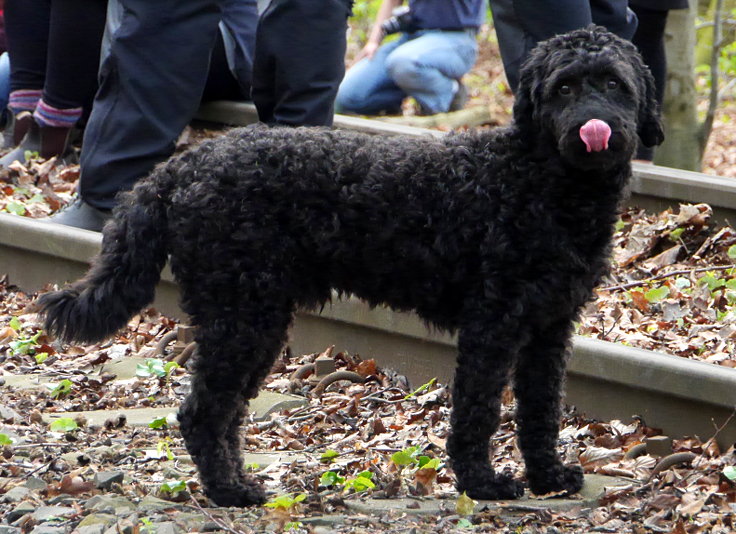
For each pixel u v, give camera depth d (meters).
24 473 9.17
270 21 13.56
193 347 12.02
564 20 13.16
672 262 13.96
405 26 21.42
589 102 8.16
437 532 7.98
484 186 8.53
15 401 11.18
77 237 13.80
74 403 11.34
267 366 8.98
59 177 18.09
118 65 13.90
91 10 17.84
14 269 14.66
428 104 21.28
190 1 13.75
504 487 8.77
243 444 9.43
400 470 9.35
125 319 8.73
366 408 11.06
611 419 10.41
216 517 8.26
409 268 8.75
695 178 14.79
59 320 8.60
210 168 8.55
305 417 10.82
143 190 8.81
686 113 19.12
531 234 8.41
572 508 8.60
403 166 8.67
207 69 14.28
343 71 13.93
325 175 8.57
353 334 12.12
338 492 8.92
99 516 7.94
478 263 8.58
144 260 8.73
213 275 8.51
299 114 13.67
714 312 12.41
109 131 14.09
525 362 9.03
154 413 10.88
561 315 8.76
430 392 11.20
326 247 8.66
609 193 8.53
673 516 8.20
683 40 18.80
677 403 9.95
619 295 13.09
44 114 18.55
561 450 9.96
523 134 8.52
